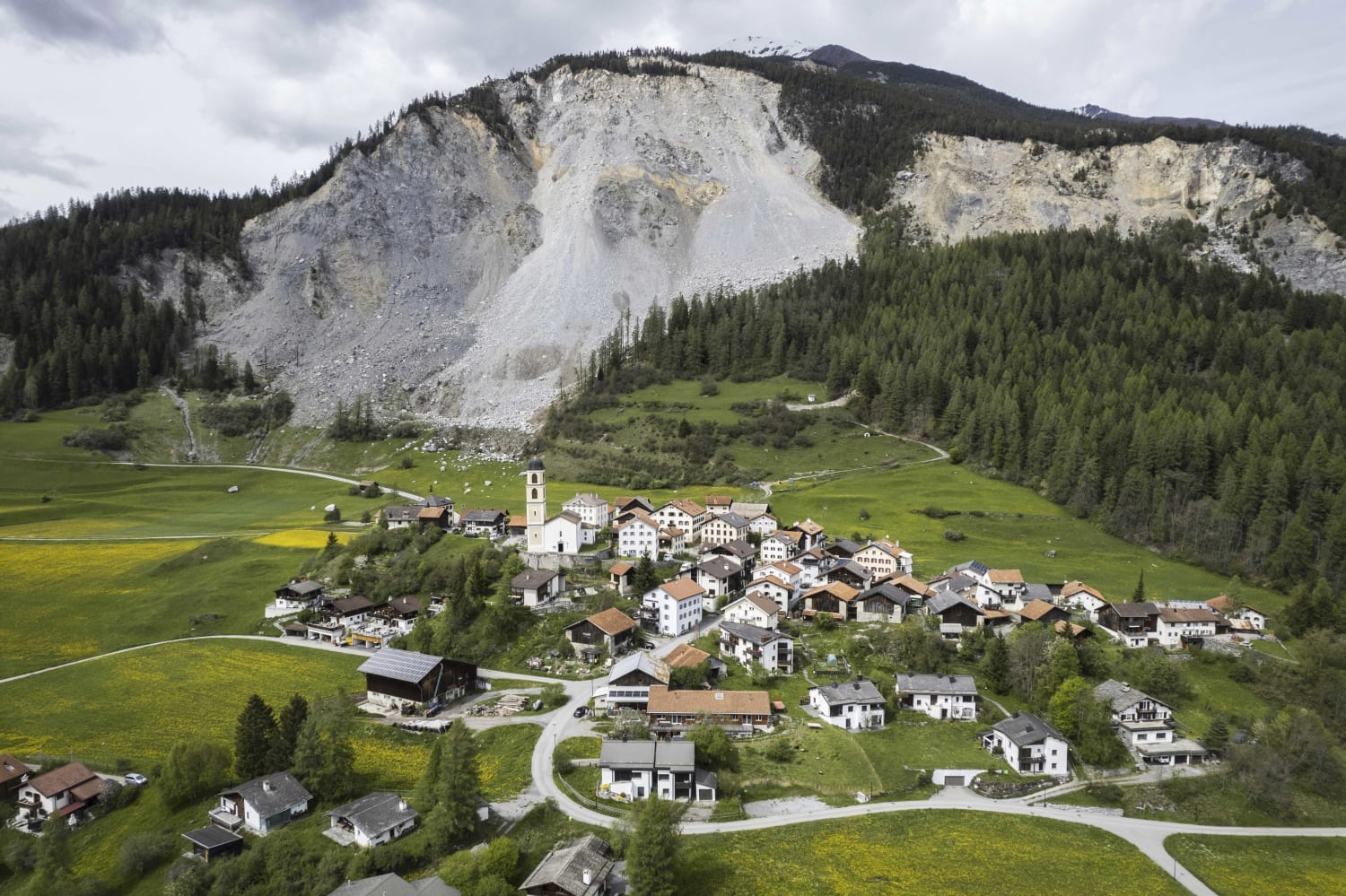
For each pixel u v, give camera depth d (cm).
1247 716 10388
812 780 8681
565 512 16688
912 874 7219
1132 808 8569
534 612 12975
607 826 7769
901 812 8219
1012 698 10725
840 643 12238
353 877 6988
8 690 11575
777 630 12619
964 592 14100
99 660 12575
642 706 10281
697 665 10788
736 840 7625
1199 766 9344
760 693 10012
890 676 10975
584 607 13125
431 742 9594
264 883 7081
